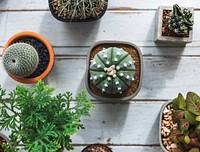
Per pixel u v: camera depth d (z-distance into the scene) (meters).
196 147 0.52
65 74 0.60
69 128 0.48
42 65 0.58
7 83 0.60
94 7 0.54
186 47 0.60
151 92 0.60
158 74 0.60
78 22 0.59
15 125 0.49
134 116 0.60
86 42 0.60
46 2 0.60
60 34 0.60
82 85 0.60
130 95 0.57
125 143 0.60
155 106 0.60
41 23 0.61
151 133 0.60
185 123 0.52
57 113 0.49
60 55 0.60
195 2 0.60
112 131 0.60
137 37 0.60
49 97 0.48
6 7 0.61
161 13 0.57
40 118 0.48
